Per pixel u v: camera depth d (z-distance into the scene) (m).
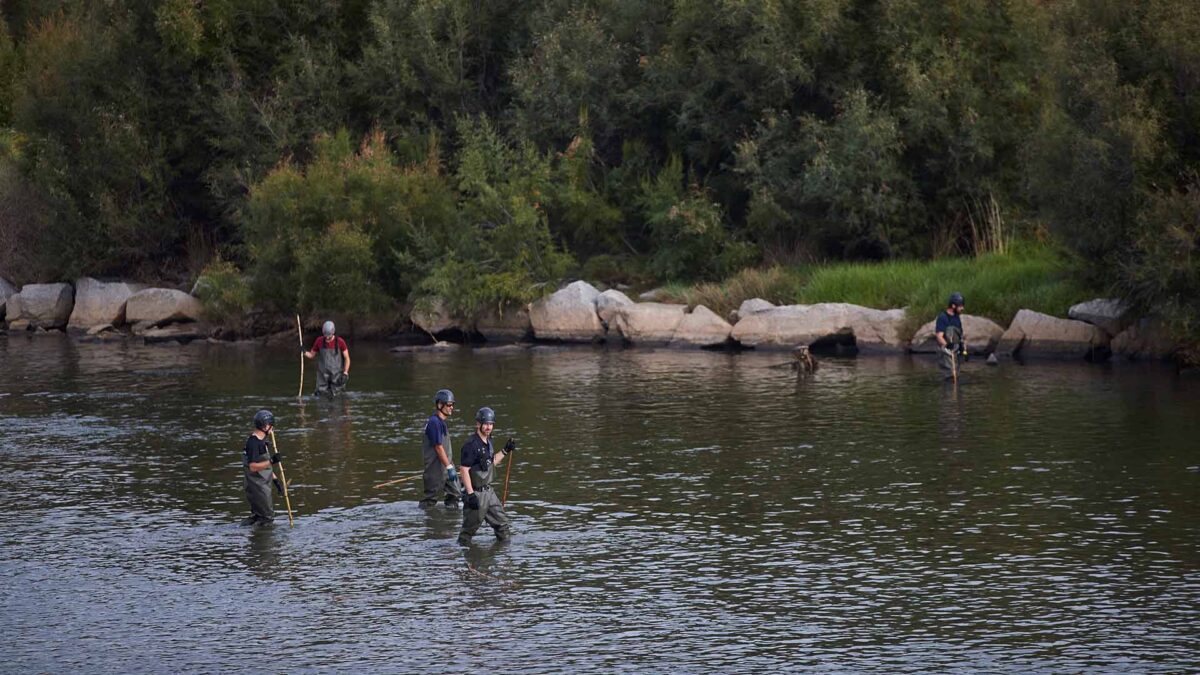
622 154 44.47
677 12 41.66
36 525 17.41
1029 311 32.47
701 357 34.38
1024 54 38.38
